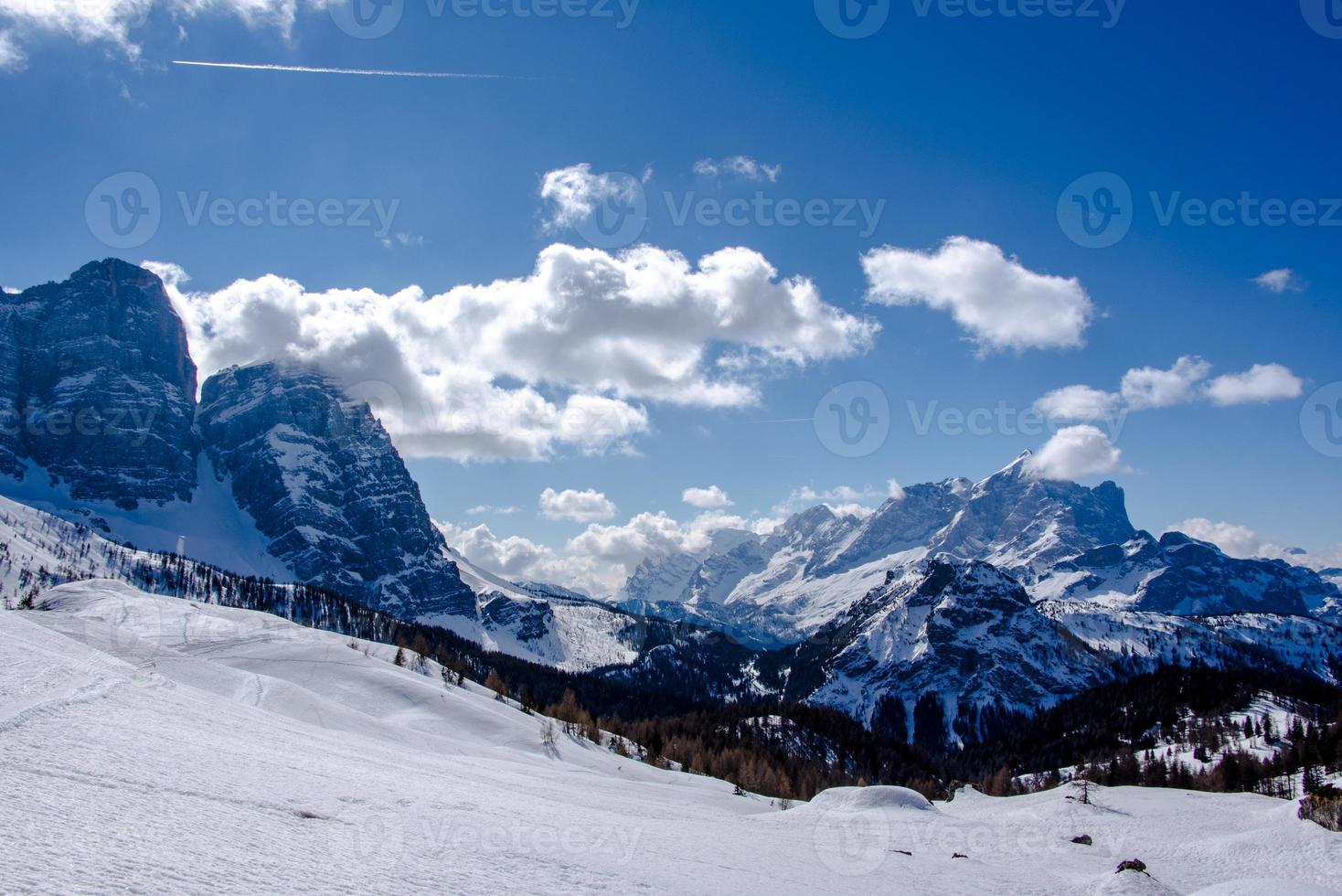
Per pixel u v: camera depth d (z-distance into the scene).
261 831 23.73
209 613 188.12
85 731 30.89
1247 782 166.12
